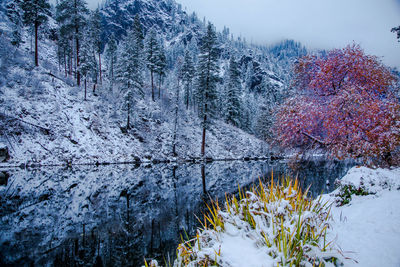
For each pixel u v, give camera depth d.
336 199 4.77
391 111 5.04
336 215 3.71
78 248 6.24
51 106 27.75
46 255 5.84
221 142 42.12
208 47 33.72
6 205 10.37
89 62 33.50
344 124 5.47
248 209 2.76
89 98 33.53
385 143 5.16
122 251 6.04
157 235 7.09
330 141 5.92
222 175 20.45
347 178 5.10
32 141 23.53
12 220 8.54
